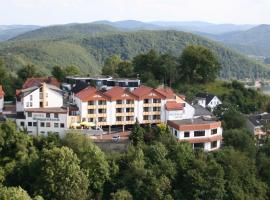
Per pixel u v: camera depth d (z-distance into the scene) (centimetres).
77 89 16050
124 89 15012
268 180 13300
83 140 12281
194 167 12206
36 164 11394
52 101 14600
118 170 11881
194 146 14000
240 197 11838
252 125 17350
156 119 15125
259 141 16338
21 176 11488
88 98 14225
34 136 12925
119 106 14662
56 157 10962
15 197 9369
